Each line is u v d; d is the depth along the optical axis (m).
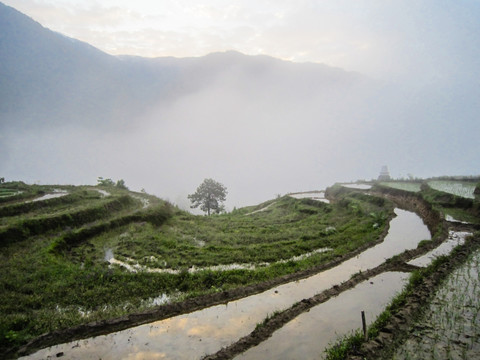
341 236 20.25
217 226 26.58
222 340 9.27
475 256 14.35
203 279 13.52
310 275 14.12
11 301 11.36
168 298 12.18
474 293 10.88
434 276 12.22
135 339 9.34
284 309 10.93
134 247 18.66
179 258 16.75
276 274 14.00
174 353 8.66
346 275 13.97
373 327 9.20
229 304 11.50
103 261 15.97
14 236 17.59
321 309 10.85
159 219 26.64
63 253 16.84
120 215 26.02
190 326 10.03
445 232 18.53
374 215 24.16
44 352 8.77
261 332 9.41
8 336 9.09
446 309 9.88
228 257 16.95
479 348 7.98
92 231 20.81
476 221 20.44
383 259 15.94
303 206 34.78
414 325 9.12
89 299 11.85
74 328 9.68
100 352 8.74
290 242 19.52
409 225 22.81
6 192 30.58
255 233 23.27
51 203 26.11
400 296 10.99
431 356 7.78
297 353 8.51
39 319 10.29
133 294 12.42
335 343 8.81
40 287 12.50
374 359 7.79
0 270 13.73
